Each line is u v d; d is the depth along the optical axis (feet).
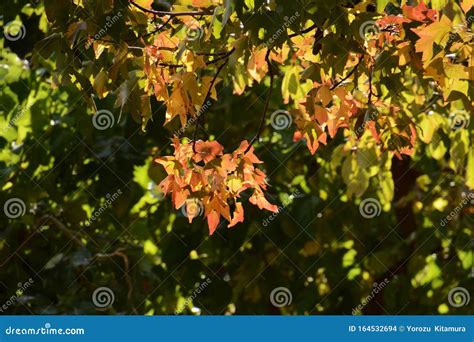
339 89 18.31
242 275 30.91
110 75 17.47
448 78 17.54
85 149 29.86
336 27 17.31
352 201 31.01
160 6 21.68
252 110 30.45
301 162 30.89
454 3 17.60
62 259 29.14
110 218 30.40
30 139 29.78
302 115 19.66
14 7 29.48
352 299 31.40
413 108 25.11
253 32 17.26
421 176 32.14
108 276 29.89
